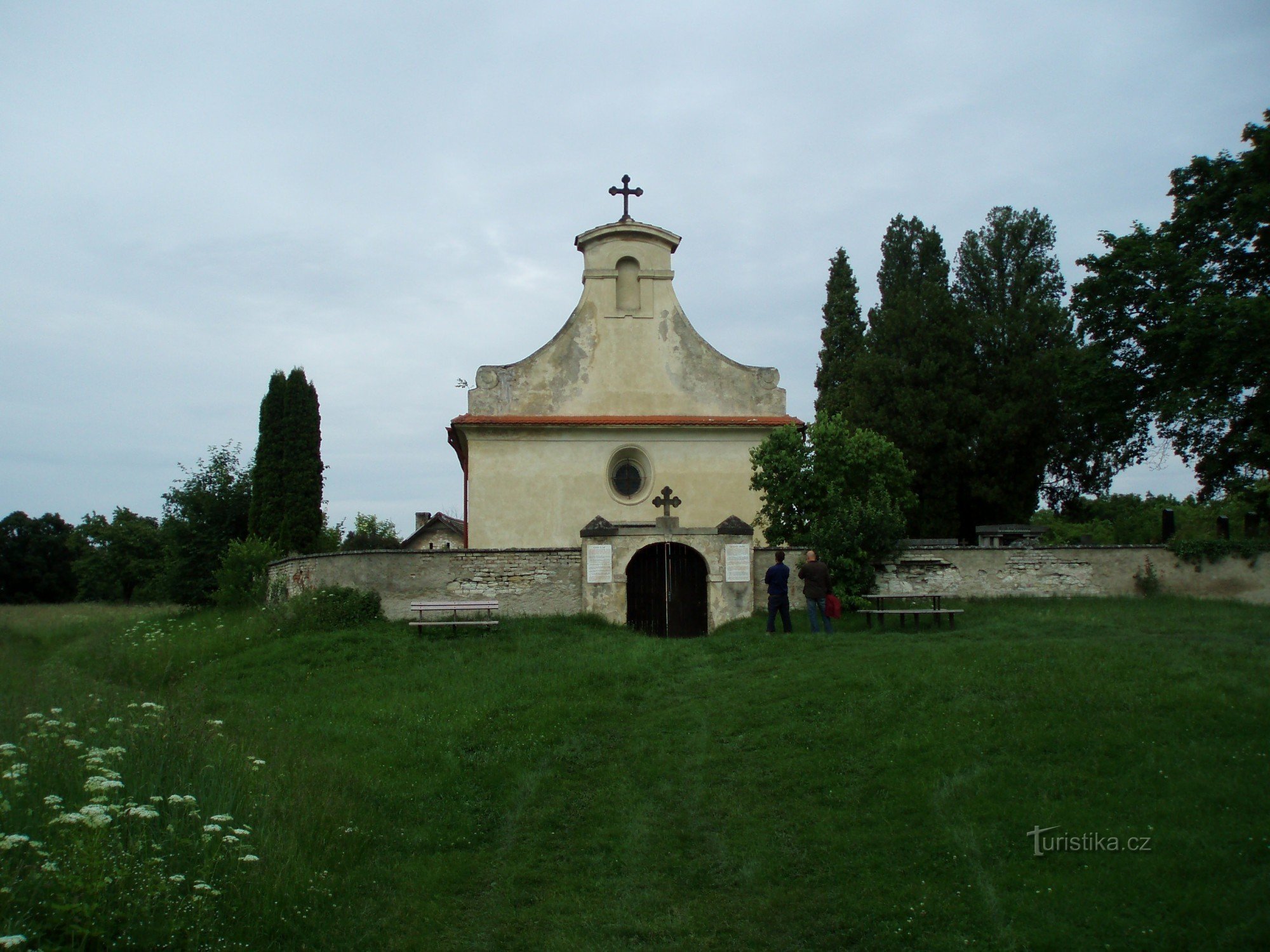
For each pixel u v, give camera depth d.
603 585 21.19
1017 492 37.25
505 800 11.03
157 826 8.55
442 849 9.84
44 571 62.72
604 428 25.88
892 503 23.33
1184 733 10.19
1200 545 22.72
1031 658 13.87
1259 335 22.48
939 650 15.20
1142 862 7.96
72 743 9.69
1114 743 10.16
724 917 8.24
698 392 26.88
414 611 21.28
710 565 21.39
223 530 33.91
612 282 27.12
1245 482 25.97
